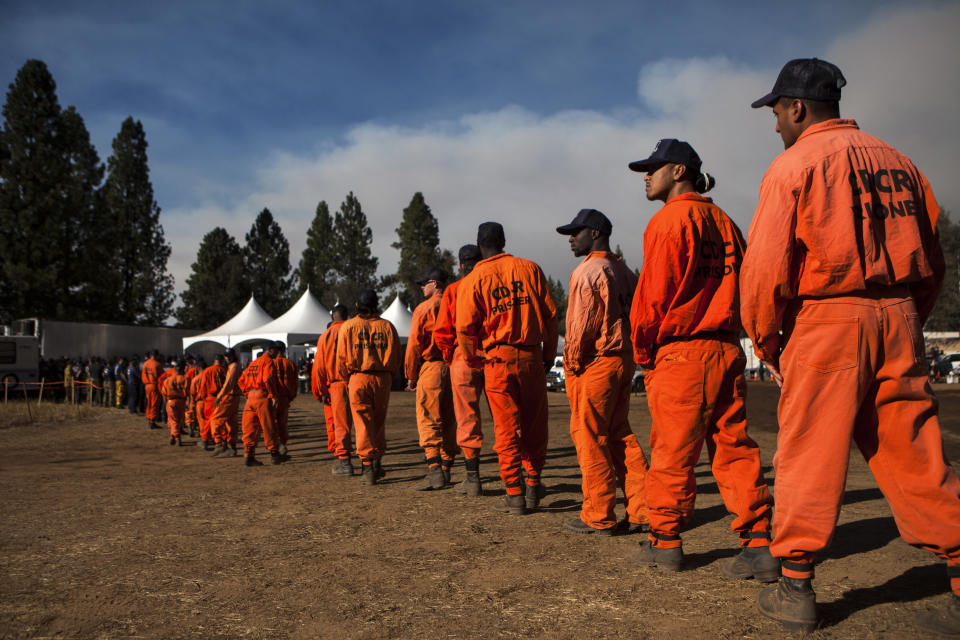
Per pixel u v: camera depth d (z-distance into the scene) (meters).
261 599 2.93
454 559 3.52
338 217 92.94
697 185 3.33
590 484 3.96
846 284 2.27
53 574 3.38
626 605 2.72
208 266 79.94
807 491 2.33
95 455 9.93
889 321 2.28
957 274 62.41
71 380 25.39
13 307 44.78
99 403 24.94
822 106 2.51
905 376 2.28
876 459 2.36
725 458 3.12
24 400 25.27
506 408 4.62
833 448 2.29
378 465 6.72
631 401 21.75
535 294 4.67
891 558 3.21
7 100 45.44
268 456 9.49
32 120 45.78
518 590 2.96
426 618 2.65
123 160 63.50
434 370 5.96
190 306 80.25
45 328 29.34
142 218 63.94
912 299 2.35
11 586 3.18
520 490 4.65
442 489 5.89
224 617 2.71
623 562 3.36
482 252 4.90
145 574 3.35
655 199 3.44
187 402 12.91
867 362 2.28
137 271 63.28
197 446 11.42
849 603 2.62
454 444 6.59
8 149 45.47
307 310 33.56
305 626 2.60
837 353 2.28
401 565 3.43
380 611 2.74
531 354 4.65
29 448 11.09
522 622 2.57
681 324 3.00
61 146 46.94
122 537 4.21
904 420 2.28
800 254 2.40
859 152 2.35
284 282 90.81
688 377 3.01
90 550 3.88
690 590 2.88
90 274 47.19
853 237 2.26
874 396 2.32
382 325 6.52
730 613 2.57
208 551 3.81
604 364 3.86
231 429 9.63
